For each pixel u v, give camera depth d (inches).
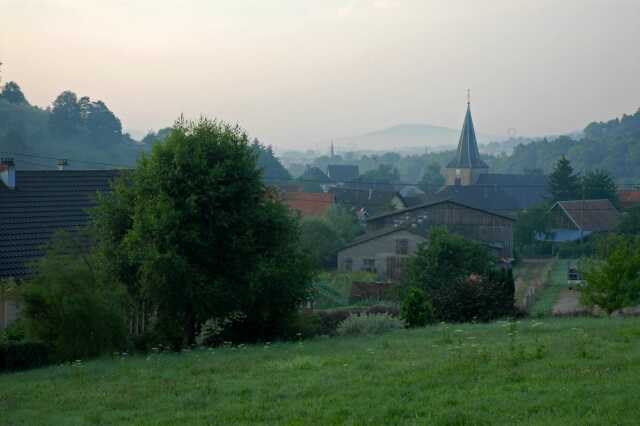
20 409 506.9
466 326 887.1
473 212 2851.9
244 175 923.4
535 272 2588.6
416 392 438.9
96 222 944.9
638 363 471.2
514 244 3243.1
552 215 3462.1
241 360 653.9
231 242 911.0
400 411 398.6
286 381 516.4
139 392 525.0
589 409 370.0
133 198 940.0
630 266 1240.8
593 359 498.0
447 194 4517.7
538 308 1625.2
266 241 944.3
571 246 3120.1
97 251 936.9
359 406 416.5
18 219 1257.4
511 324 732.7
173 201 887.1
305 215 3046.3
